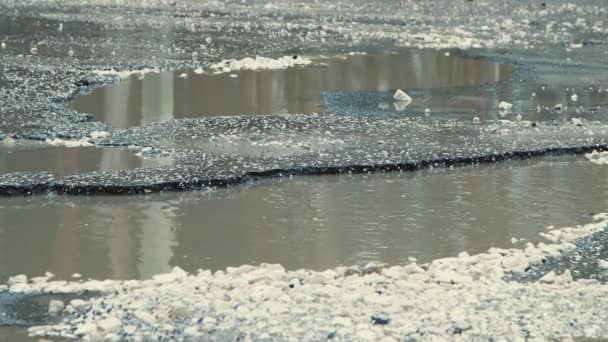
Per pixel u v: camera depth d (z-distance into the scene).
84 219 37.50
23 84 64.75
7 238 35.09
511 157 48.81
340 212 39.09
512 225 37.81
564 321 27.67
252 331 26.61
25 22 100.69
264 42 93.44
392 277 30.89
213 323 27.05
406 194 41.97
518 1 144.12
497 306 28.64
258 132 52.38
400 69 80.25
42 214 37.97
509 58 87.81
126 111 58.69
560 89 71.75
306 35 100.44
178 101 62.50
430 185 43.53
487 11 132.75
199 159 45.72
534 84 73.88
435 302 28.84
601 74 79.69
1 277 31.22
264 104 62.56
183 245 34.72
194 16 116.00
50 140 49.72
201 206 39.41
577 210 40.03
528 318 27.81
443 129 54.91
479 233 36.75
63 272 31.81
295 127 54.12
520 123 57.38
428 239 35.94
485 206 40.34
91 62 75.69
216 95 65.19
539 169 47.12
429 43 97.69
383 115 59.59
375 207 39.84
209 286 29.83
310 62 82.12
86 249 34.09
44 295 29.33
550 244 35.22
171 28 101.31
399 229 37.03
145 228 36.53
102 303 28.50
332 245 35.00
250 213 38.66
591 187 43.78
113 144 49.00
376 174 45.25
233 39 94.50
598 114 61.91
